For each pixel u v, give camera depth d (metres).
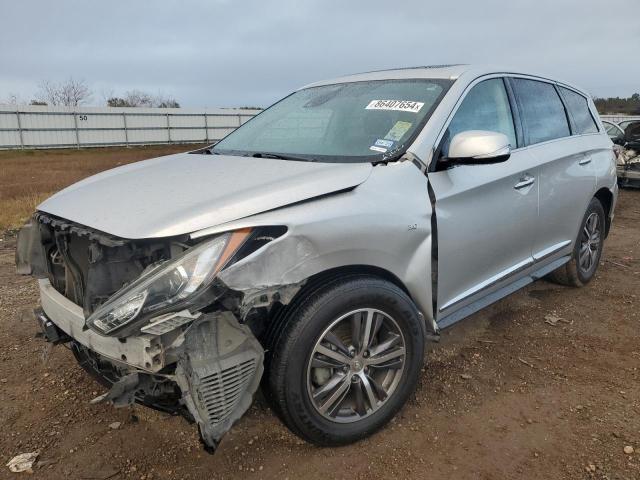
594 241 4.85
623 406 3.05
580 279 4.80
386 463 2.60
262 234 2.30
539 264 3.99
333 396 2.59
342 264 2.51
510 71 3.83
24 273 3.05
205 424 2.22
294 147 3.33
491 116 3.48
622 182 11.77
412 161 2.87
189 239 2.25
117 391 2.19
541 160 3.77
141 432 2.86
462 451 2.68
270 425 2.89
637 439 2.75
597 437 2.77
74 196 2.89
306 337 2.42
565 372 3.44
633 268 5.67
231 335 2.29
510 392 3.21
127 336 2.18
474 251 3.21
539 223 3.82
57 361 3.62
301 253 2.35
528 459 2.62
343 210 2.50
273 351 2.42
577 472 2.53
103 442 2.79
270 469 2.57
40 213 2.90
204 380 2.21
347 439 2.67
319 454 2.67
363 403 2.71
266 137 3.63
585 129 4.66
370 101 3.42
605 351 3.73
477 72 3.48
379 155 2.93
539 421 2.92
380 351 2.72
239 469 2.57
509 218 3.45
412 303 2.78
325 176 2.63
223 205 2.36
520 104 3.80
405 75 3.59
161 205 2.46
